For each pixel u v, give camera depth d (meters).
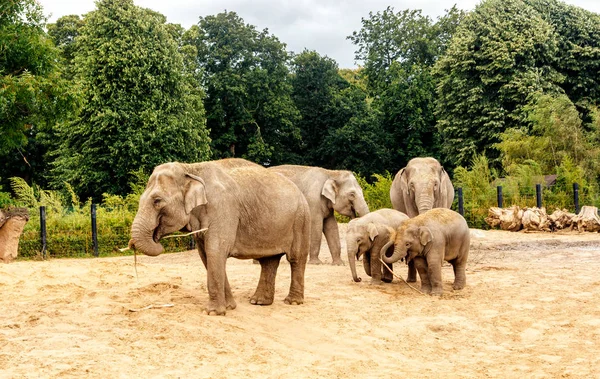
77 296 9.25
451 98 38.50
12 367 5.88
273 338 7.55
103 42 33.34
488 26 37.06
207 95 46.12
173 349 6.77
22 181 22.62
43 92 21.06
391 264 11.39
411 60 54.59
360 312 8.98
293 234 9.02
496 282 11.27
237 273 12.60
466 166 38.34
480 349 7.57
